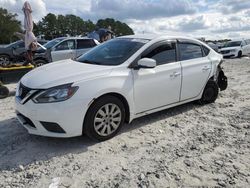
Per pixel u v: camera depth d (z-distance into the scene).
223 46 24.53
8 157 4.08
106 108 4.48
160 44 5.34
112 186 3.43
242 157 4.14
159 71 5.17
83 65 4.86
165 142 4.62
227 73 11.98
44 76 4.46
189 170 3.77
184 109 6.26
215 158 4.10
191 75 5.82
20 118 4.59
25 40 9.73
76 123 4.20
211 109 6.31
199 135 4.90
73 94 4.14
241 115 5.94
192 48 6.04
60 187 3.39
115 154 4.20
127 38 5.62
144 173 3.69
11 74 8.37
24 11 9.57
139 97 4.91
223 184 3.46
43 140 4.61
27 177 3.60
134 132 4.99
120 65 4.75
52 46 12.70
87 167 3.84
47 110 4.07
